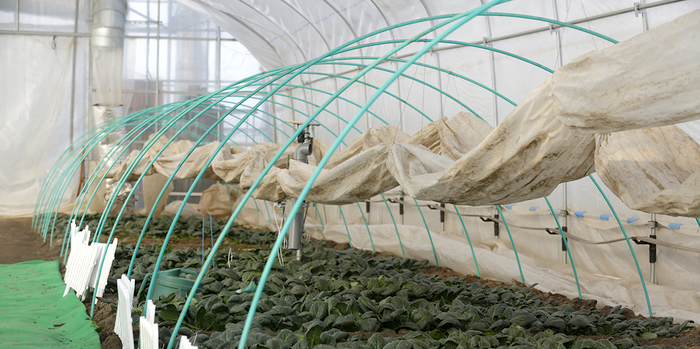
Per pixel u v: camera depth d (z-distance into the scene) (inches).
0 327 209.3
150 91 656.4
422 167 183.3
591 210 313.9
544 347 179.2
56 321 235.5
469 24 367.6
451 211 396.8
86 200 603.2
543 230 345.4
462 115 276.2
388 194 470.6
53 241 444.8
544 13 316.2
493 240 373.1
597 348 182.5
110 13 590.6
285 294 245.0
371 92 475.2
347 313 217.5
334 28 493.4
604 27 287.6
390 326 211.6
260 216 580.1
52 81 636.1
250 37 617.6
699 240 261.7
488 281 333.7
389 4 407.5
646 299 258.5
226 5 555.2
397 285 266.2
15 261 380.8
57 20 638.5
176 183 661.9
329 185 208.5
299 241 337.4
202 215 608.1
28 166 627.8
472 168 156.6
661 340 209.2
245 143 666.8
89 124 637.9
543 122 137.1
